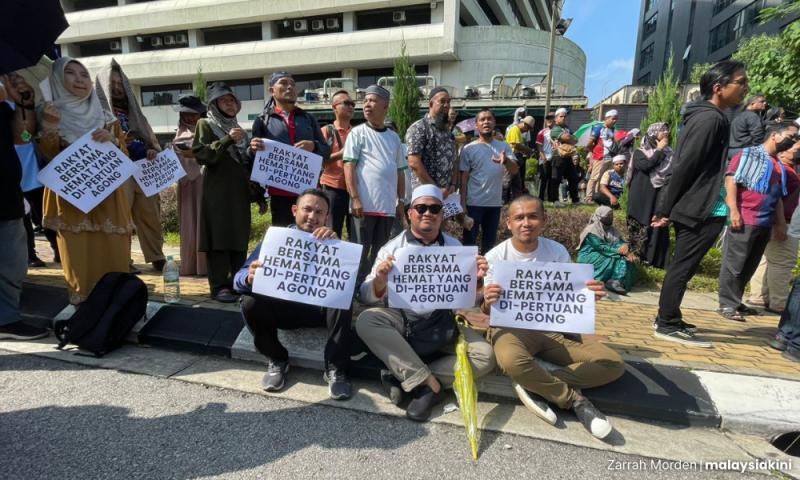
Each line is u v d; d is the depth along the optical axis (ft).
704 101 10.61
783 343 10.83
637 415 8.49
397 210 14.19
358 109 62.13
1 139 10.14
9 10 8.50
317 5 81.10
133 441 7.28
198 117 14.33
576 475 6.80
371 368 9.50
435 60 77.20
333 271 8.87
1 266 10.59
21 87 10.61
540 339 8.99
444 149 13.32
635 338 11.62
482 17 86.07
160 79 91.04
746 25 107.45
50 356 10.27
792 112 29.50
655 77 161.89
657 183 16.67
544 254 9.45
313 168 12.37
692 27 134.82
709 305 15.39
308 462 6.91
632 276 16.90
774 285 14.65
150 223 16.28
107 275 10.87
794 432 7.95
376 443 7.46
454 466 6.93
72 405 8.30
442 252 8.83
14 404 8.27
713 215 10.59
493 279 8.74
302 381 9.56
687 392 8.73
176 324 11.30
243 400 8.72
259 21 86.63
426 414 8.17
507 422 8.22
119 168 11.20
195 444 7.26
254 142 11.91
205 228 12.50
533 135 56.59
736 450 7.60
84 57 97.19
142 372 9.71
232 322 11.24
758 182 12.66
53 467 6.57
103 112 12.00
